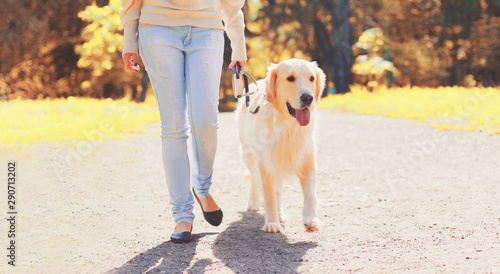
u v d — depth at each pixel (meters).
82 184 4.84
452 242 3.10
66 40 19.69
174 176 3.29
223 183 5.27
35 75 19.53
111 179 5.13
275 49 26.94
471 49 24.91
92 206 4.12
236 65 3.72
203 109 3.23
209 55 3.22
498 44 23.62
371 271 2.66
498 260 2.71
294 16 25.16
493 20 24.00
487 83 24.92
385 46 23.69
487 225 3.42
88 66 21.05
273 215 3.59
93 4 18.41
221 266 2.80
